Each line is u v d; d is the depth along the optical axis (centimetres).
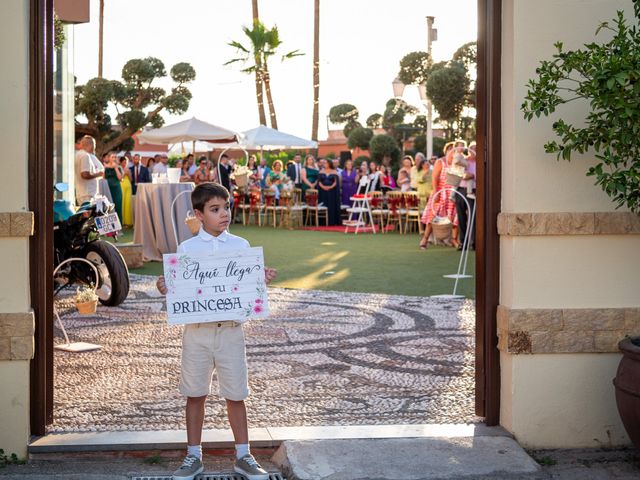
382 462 420
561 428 460
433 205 1453
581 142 424
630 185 417
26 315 424
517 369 457
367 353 667
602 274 458
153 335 736
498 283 473
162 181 1363
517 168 453
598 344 456
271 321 801
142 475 410
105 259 850
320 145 4009
